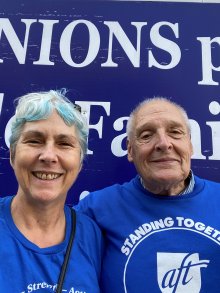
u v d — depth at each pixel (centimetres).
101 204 58
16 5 79
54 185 46
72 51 76
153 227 54
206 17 77
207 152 70
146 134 57
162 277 51
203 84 74
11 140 47
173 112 57
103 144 71
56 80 75
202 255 52
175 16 78
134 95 73
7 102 74
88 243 50
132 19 78
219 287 50
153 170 56
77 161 48
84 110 73
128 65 75
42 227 48
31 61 76
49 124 46
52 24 78
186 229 54
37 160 45
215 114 72
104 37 77
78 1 79
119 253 53
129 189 60
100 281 51
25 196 47
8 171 70
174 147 56
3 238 45
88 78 74
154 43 76
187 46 76
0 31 77
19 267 43
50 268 44
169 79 74
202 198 57
